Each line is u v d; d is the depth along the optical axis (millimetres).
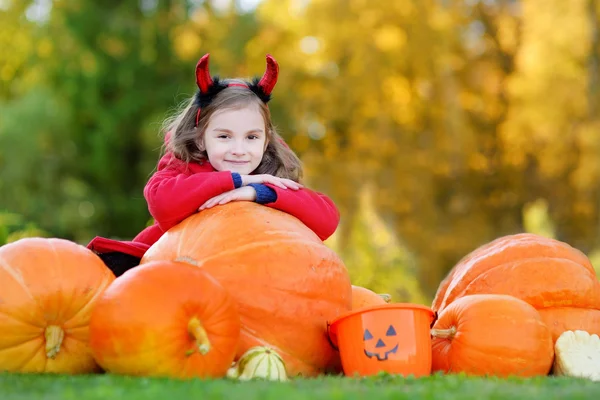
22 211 25312
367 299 5203
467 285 5023
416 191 27188
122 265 4824
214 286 3691
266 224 4336
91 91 27266
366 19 27609
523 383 3529
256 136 4812
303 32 28734
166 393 2895
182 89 27469
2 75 30219
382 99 27531
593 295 4879
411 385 3383
